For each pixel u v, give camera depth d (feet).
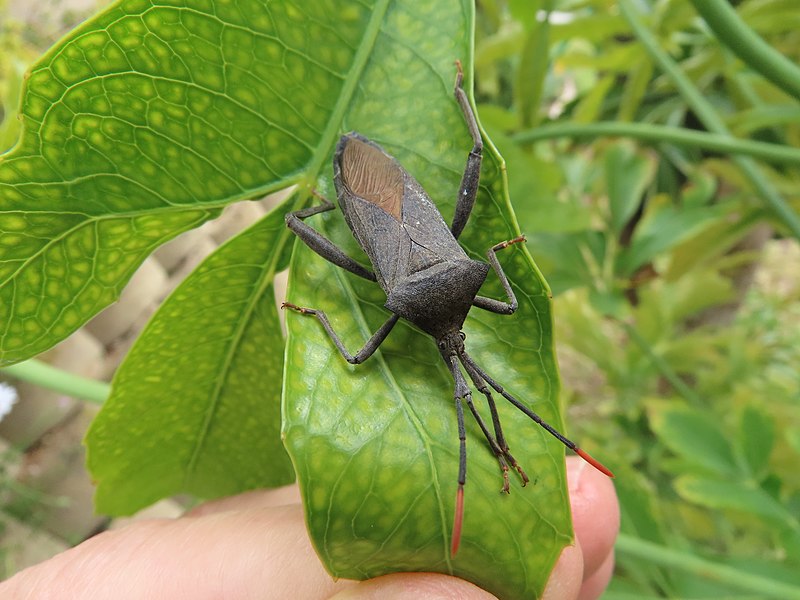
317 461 0.18
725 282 0.63
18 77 0.34
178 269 0.65
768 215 0.52
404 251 0.24
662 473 0.66
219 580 0.25
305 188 0.22
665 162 0.73
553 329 0.21
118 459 0.27
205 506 0.33
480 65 0.54
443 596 0.20
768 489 0.40
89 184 0.20
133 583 0.26
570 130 0.41
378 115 0.21
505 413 0.22
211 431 0.28
